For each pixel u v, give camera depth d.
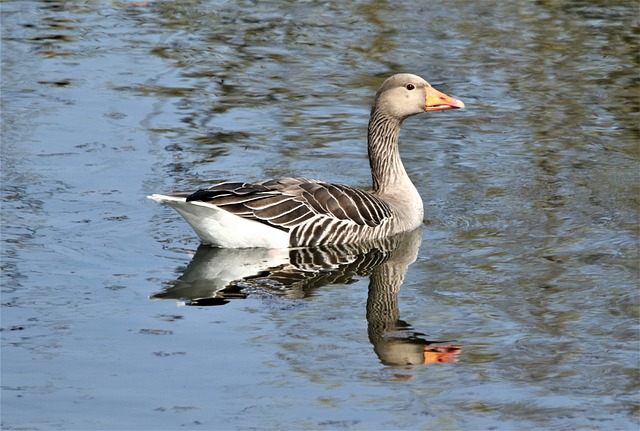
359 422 10.05
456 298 13.16
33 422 10.02
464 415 10.20
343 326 12.29
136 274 13.87
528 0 27.59
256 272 14.26
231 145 19.00
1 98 20.89
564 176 17.73
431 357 11.47
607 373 11.06
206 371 11.08
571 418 10.13
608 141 19.22
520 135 19.61
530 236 15.32
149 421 10.05
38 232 15.17
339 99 21.36
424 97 16.67
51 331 11.99
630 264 14.09
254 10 27.12
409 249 15.21
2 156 18.11
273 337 11.95
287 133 19.64
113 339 11.81
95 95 21.25
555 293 13.22
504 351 11.60
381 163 16.88
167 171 17.72
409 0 27.72
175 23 26.08
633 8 26.86
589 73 22.56
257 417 10.13
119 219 15.82
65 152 18.42
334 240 15.41
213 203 14.55
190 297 13.16
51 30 25.22
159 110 20.56
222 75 22.56
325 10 27.08
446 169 18.16
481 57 23.44
